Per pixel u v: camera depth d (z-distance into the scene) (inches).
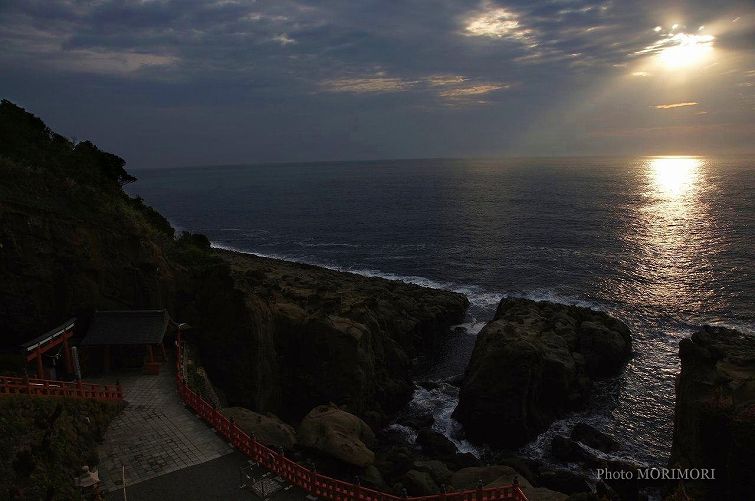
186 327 1617.9
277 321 1918.1
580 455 1568.7
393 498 933.2
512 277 3590.1
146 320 1476.4
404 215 6574.8
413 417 1914.4
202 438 1160.8
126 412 1257.4
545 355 1863.9
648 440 1708.9
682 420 1333.7
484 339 1947.6
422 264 4109.3
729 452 1115.9
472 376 1818.4
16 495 804.0
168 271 1797.5
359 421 1521.9
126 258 1630.2
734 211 5743.1
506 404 1691.7
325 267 4224.9
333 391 1831.9
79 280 1485.0
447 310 2854.3
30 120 2319.1
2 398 999.0
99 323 1455.5
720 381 1268.5
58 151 2160.4
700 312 2746.1
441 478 1322.6
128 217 1748.3
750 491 1075.3
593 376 2102.6
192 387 1406.3
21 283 1369.3
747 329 2495.1
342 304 2377.0
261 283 2475.4
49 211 1475.1
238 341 1674.5
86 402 1165.7
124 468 1017.5
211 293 1748.3
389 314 2502.5
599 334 2172.7
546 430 1766.7
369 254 4596.5
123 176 2827.3
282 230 6122.1
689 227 4859.7
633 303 2930.6
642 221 5285.4
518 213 6161.4
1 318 1336.1
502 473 1302.9
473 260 4109.3
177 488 983.6
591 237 4621.1
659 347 2373.3
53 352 1344.7
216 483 1007.0
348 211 7298.2
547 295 3174.2
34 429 960.9
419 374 2325.3
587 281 3376.0
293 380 1882.4
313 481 986.1
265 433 1331.2
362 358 1887.3
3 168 1482.5
